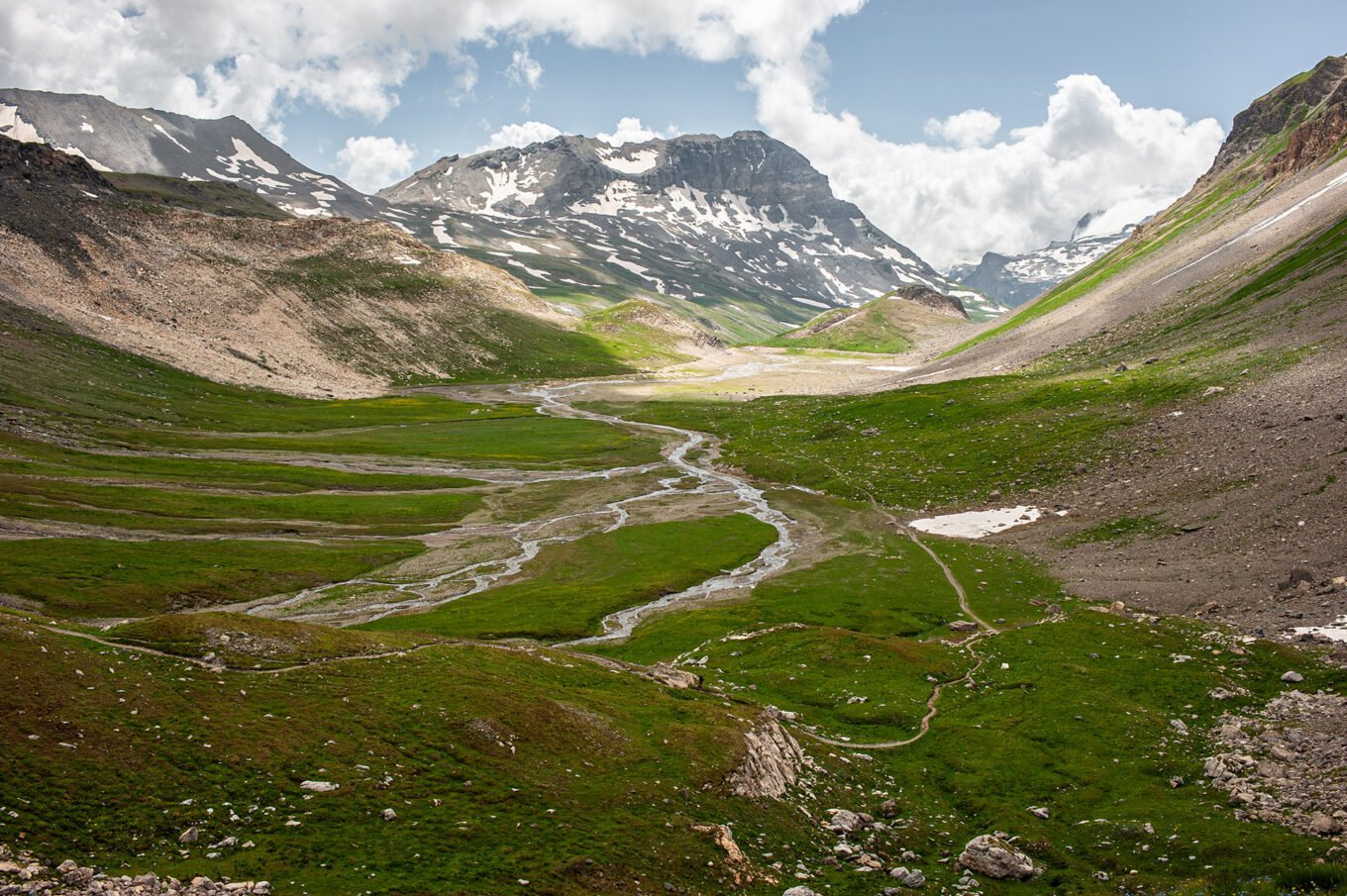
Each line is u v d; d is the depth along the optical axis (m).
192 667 39.88
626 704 46.53
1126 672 58.25
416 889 27.17
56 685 34.06
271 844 28.39
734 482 152.25
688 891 30.31
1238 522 83.38
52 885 23.44
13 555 83.50
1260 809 38.16
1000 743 49.94
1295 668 54.56
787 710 56.66
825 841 37.25
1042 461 122.50
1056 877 35.00
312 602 84.81
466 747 37.38
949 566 94.62
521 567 100.69
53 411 151.25
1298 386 109.44
